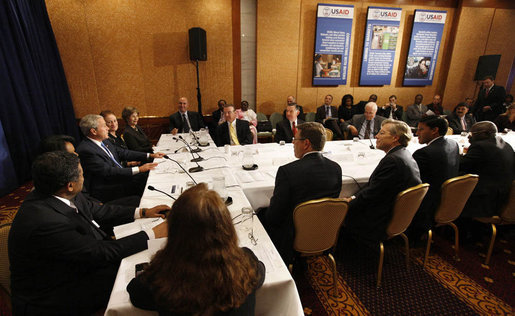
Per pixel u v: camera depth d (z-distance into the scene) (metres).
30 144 3.98
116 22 5.01
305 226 1.61
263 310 1.13
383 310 1.77
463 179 1.92
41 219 1.11
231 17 5.43
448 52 6.53
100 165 2.48
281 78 6.00
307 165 1.64
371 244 1.97
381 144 2.01
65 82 4.89
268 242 1.33
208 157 2.79
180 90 5.56
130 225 1.47
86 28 4.91
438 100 5.94
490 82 5.49
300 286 1.97
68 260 1.14
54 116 4.64
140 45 5.19
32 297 1.16
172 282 0.68
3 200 3.41
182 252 0.69
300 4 5.66
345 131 4.59
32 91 4.07
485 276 2.07
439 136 2.13
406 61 6.38
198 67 5.53
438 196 2.06
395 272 2.11
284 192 1.61
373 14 5.89
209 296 0.68
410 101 6.75
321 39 5.86
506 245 2.45
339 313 1.74
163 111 5.59
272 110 6.15
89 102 5.22
